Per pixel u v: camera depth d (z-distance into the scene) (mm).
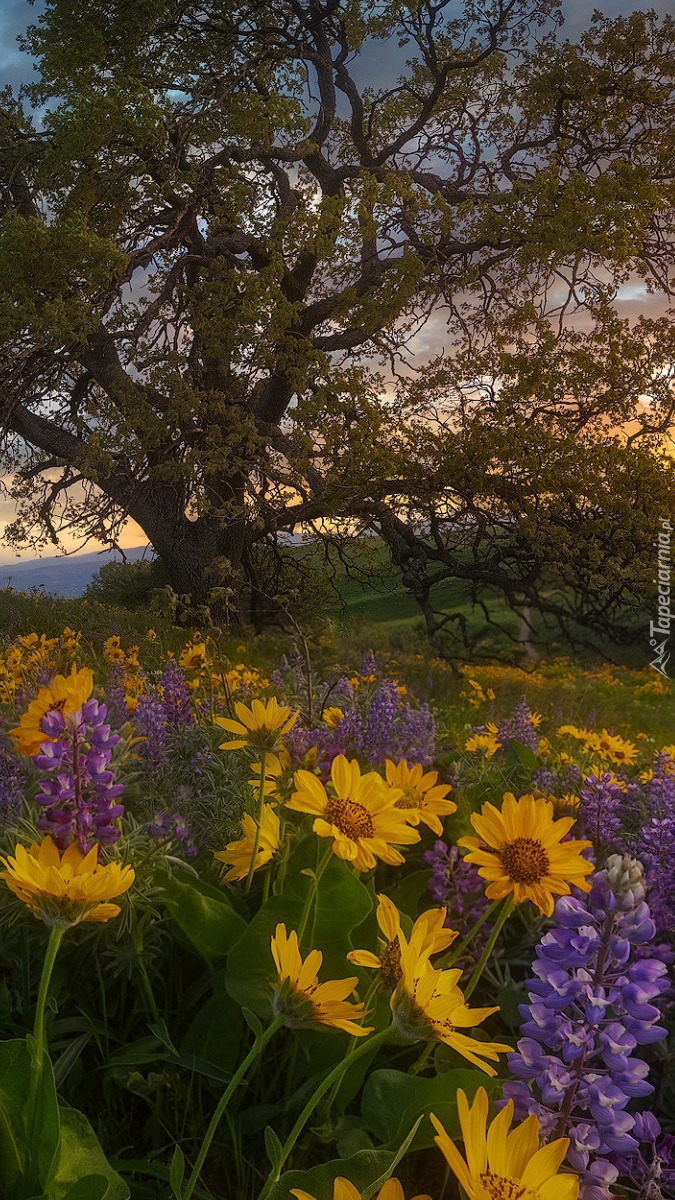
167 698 3131
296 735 2281
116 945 1573
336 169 17859
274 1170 964
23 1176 1021
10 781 1840
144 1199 1250
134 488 14172
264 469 14633
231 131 14594
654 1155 1136
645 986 1009
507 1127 754
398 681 7559
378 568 16125
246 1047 1474
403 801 1624
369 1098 1297
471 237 15844
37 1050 1005
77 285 13312
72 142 12836
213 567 13914
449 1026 998
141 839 1628
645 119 16766
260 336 14125
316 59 17172
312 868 1610
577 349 13836
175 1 16250
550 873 1263
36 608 13938
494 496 13891
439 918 1064
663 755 3395
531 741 3684
